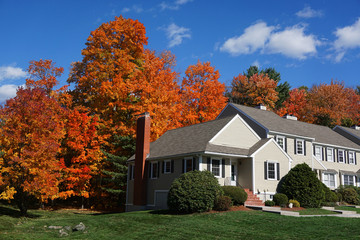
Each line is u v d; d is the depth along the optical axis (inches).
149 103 1416.1
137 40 1633.9
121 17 1630.2
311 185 1084.5
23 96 954.7
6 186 914.7
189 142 1138.0
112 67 1514.5
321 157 1572.3
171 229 721.0
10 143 918.4
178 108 1620.3
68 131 1258.0
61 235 732.0
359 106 2439.7
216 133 1083.9
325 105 2263.8
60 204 1466.5
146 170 1227.2
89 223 848.9
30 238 689.6
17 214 1033.5
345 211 992.2
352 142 1784.0
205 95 1817.2
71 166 1257.4
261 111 1553.9
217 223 753.0
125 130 1403.8
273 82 2319.1
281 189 1123.3
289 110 2282.2
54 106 1167.0
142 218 865.5
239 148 1125.1
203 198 872.9
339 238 582.2
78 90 1611.7
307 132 1555.1
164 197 1122.7
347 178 1654.8
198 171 931.3
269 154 1132.5
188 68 1883.6
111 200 1466.5
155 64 1595.7
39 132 945.5
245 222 757.3
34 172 898.7
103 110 1465.3
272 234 644.1
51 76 1475.1
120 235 711.1
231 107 1520.7
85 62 1601.9
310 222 747.4
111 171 1411.2
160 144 1284.4
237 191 955.3
